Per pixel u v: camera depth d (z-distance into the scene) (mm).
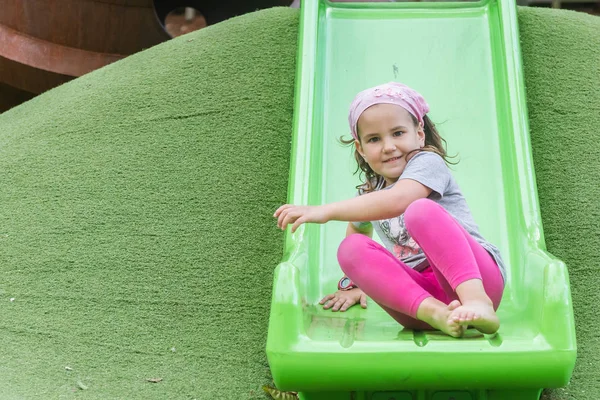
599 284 3982
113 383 3555
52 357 3764
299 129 4184
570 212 4402
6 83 8047
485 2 5242
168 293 4168
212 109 5254
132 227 4574
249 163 4891
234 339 3867
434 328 2955
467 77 4805
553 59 5367
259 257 4355
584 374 3430
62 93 5902
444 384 2715
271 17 5918
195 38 5957
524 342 2717
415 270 3150
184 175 4863
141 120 5285
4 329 3977
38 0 7637
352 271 2992
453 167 4270
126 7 7801
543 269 3006
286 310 2816
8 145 5379
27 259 4457
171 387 3521
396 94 3357
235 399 3424
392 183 3375
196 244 4445
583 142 4801
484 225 3977
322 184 4219
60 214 4723
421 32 5125
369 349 2719
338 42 5102
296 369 2734
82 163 5062
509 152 4199
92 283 4266
